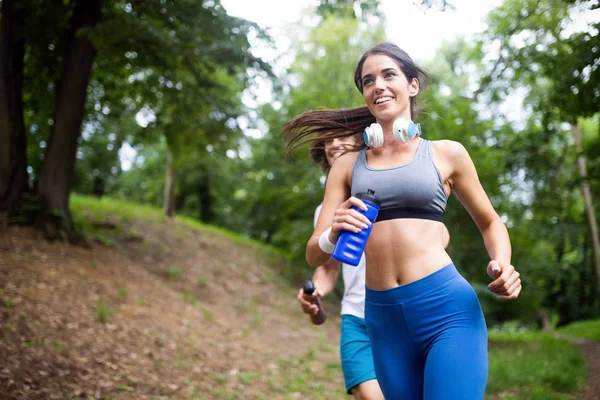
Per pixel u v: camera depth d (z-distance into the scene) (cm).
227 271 1427
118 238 1303
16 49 1016
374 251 216
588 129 2145
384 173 215
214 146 1191
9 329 530
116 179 2495
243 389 600
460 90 1759
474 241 1212
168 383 545
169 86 1090
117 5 1063
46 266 818
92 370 514
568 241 2512
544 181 2052
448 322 205
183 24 1034
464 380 195
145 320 744
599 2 564
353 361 314
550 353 929
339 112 274
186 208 2827
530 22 804
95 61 1113
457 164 217
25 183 1006
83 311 673
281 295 1398
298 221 1616
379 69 225
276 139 1920
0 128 984
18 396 421
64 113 1026
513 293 196
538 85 1254
